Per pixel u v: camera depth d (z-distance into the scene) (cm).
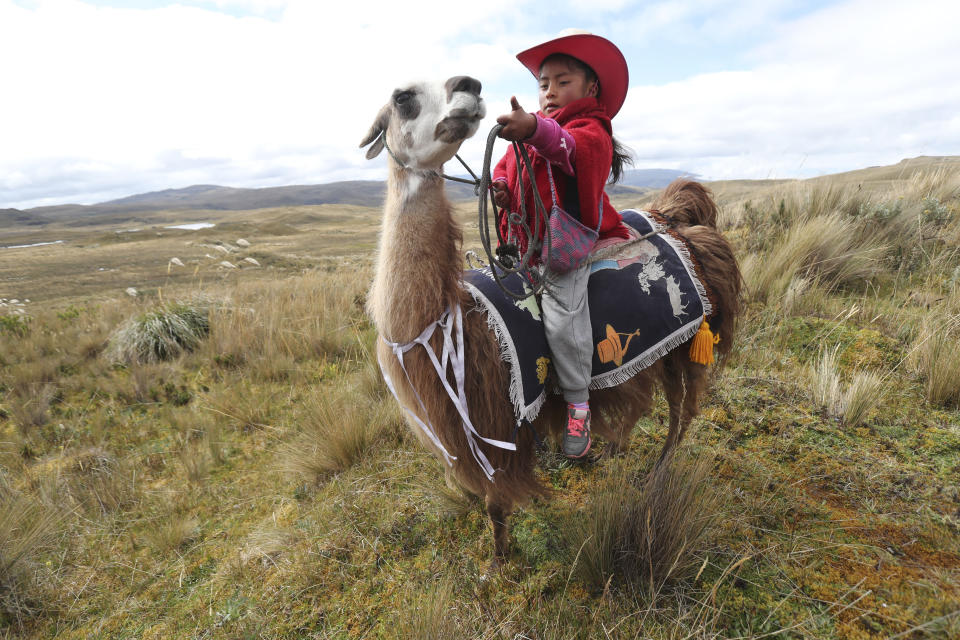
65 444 475
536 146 210
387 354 248
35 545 335
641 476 322
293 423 480
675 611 239
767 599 237
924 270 548
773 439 344
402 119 210
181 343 690
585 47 240
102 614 302
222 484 405
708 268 297
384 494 354
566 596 259
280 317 705
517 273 250
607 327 254
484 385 236
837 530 267
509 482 254
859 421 346
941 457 308
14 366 635
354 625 265
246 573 310
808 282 543
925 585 230
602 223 267
